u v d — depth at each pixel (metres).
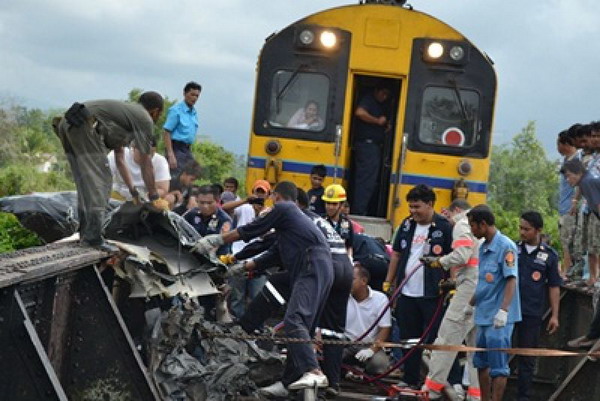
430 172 16.78
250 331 11.69
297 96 16.91
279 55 16.94
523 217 12.44
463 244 11.94
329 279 11.10
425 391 11.96
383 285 13.30
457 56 16.81
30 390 7.04
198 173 15.98
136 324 10.37
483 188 16.81
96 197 9.59
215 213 13.83
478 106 16.86
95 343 8.97
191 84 17.12
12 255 8.30
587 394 11.21
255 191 15.49
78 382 8.94
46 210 12.72
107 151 9.83
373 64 16.86
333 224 13.98
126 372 8.95
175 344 9.86
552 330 12.52
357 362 12.95
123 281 10.29
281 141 16.81
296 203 11.65
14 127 34.34
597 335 12.13
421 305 12.66
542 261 12.40
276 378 11.65
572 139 15.44
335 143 16.70
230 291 12.87
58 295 8.49
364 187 16.92
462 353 13.38
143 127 9.88
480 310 11.62
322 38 16.83
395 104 17.09
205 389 9.91
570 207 15.55
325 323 11.89
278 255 11.73
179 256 10.39
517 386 13.05
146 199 10.39
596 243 13.49
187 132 17.23
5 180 25.94
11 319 7.02
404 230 12.96
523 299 12.40
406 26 16.91
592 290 12.74
